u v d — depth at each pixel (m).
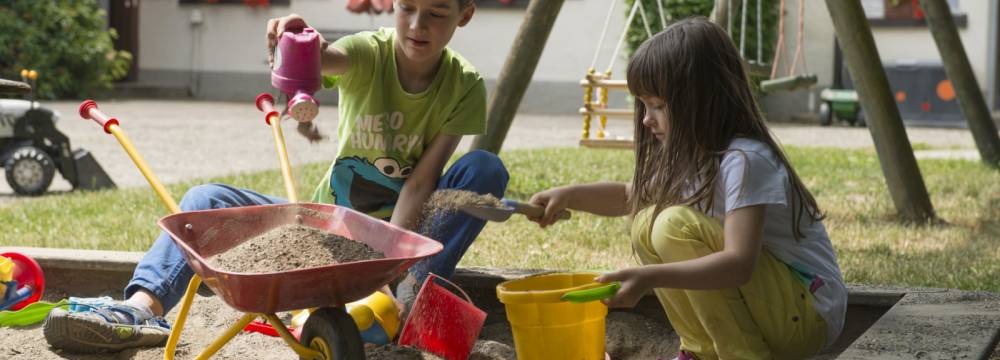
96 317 2.76
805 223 2.56
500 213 2.65
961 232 5.29
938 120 13.75
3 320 3.06
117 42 17.80
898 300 3.00
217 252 2.60
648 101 2.51
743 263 2.28
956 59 7.99
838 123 14.20
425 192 3.10
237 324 2.50
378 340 2.83
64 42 15.76
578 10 15.28
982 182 7.30
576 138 11.66
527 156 8.80
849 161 8.87
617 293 2.21
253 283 2.19
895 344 2.32
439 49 2.92
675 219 2.43
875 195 6.62
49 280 3.54
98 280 3.52
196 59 17.48
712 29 2.47
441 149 3.14
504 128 5.36
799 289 2.50
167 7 17.53
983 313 2.65
